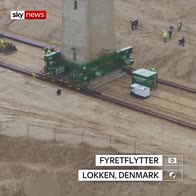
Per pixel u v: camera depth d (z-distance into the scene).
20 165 160.12
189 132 186.00
